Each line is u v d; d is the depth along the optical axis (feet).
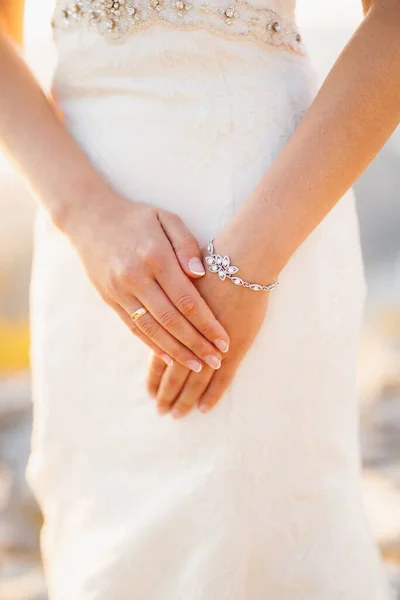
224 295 2.72
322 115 2.71
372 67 2.67
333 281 3.05
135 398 2.94
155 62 2.86
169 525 2.84
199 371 2.76
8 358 9.16
